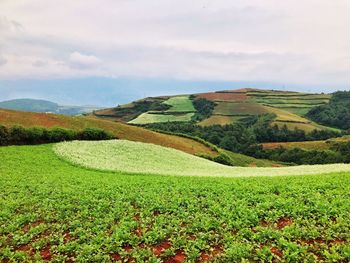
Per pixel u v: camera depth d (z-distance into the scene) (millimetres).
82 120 70875
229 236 14320
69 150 46062
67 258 13688
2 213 18688
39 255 13797
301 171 35594
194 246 13758
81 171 34562
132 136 70438
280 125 142500
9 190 24219
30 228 16719
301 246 12945
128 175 33000
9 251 14336
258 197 19406
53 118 65812
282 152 109250
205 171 39844
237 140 124438
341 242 13391
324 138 129000
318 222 15312
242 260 12250
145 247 14070
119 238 14695
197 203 18938
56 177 29578
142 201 19688
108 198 20906
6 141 47094
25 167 34844
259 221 15828
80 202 20141
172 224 15953
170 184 25281
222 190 21953
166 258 13234
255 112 174625
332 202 17391
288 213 16375
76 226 16625
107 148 51375
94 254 13703
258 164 91000
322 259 12359
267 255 12680
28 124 57906
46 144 49844
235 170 41688
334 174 27469
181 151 63438
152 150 55562
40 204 20312
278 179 25750
